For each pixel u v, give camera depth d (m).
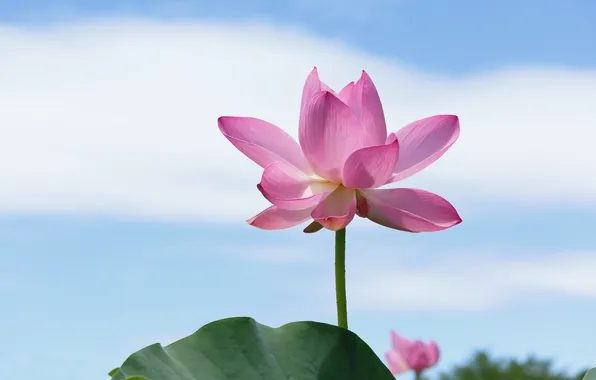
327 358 1.53
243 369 1.51
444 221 1.59
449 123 1.66
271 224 1.60
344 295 1.55
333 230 1.56
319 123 1.58
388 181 1.63
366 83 1.62
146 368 1.48
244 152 1.61
